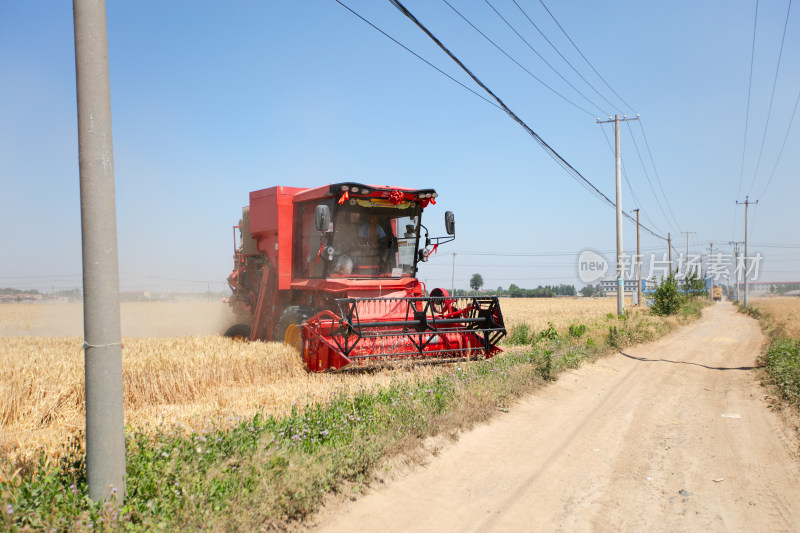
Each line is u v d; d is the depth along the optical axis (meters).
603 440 7.39
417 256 13.23
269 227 13.61
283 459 4.97
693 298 59.75
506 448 6.80
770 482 5.79
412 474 5.64
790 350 14.27
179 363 8.66
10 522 3.45
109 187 4.09
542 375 11.23
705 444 7.26
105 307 4.04
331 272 11.87
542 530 4.57
